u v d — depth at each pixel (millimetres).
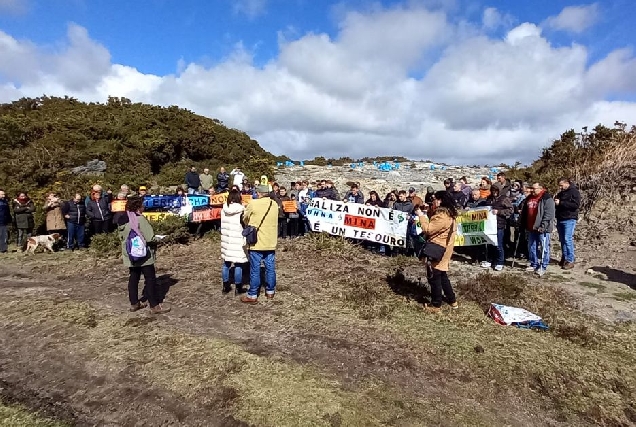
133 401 4422
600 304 7238
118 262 10031
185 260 10125
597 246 10906
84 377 4898
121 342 5703
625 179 13242
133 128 23078
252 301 7156
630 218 11672
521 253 10758
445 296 7355
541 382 4859
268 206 7062
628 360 5379
